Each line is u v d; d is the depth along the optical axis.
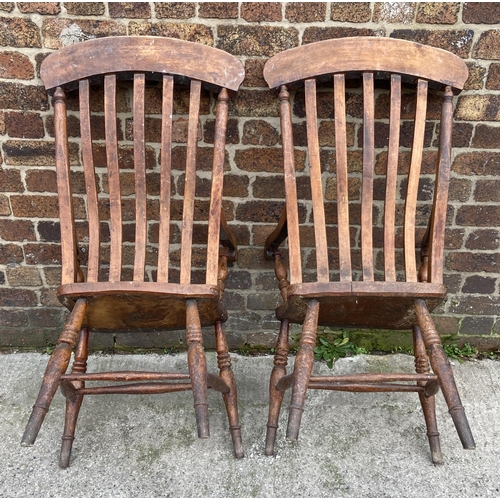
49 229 1.74
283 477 1.44
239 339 1.97
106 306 1.31
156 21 1.44
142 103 1.34
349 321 1.43
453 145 1.60
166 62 1.33
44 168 1.63
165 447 1.53
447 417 1.64
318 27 1.44
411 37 1.45
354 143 1.60
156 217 1.73
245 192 1.69
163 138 1.34
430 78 1.34
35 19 1.43
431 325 1.26
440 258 1.35
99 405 1.67
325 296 1.27
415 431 1.59
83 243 1.77
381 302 1.31
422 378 1.26
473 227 1.72
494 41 1.44
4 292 1.85
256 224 1.74
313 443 1.55
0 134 1.57
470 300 1.86
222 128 1.36
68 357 1.23
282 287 1.56
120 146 1.61
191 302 1.30
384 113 1.56
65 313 1.89
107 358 1.90
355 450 1.52
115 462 1.48
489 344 1.93
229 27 1.45
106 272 1.84
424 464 1.48
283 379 1.36
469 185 1.65
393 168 1.34
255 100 1.54
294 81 1.36
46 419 1.62
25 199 1.68
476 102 1.53
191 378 1.21
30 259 1.79
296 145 1.61
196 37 1.46
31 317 1.90
